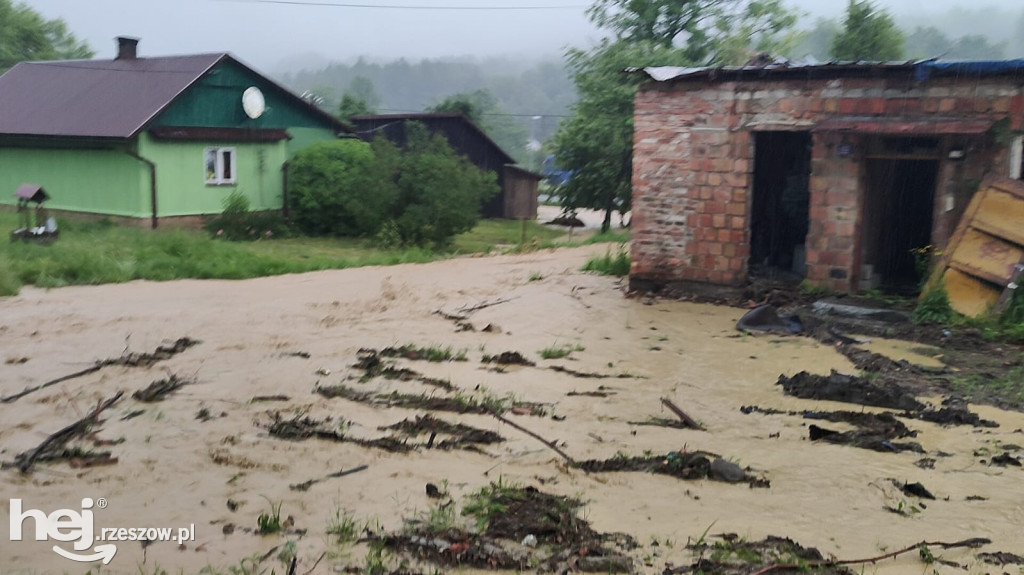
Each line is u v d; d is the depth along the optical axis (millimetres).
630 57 32094
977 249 12758
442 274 18578
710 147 14891
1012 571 5348
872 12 29531
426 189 26250
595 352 11211
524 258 22781
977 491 6641
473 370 10117
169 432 7684
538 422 8172
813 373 10258
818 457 7336
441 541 5539
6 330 11844
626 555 5457
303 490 6410
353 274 18641
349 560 5293
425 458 7129
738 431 8031
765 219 16781
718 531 5855
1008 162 12938
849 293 14242
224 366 10062
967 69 12922
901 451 7508
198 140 26406
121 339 11414
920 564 5418
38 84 29531
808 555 5480
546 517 5930
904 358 11117
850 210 14109
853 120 13773
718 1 36469
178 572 5105
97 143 25031
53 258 17625
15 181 27516
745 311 14156
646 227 15555
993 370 10484
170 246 19953
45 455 7059
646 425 8172
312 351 10883
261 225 27500
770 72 14203
